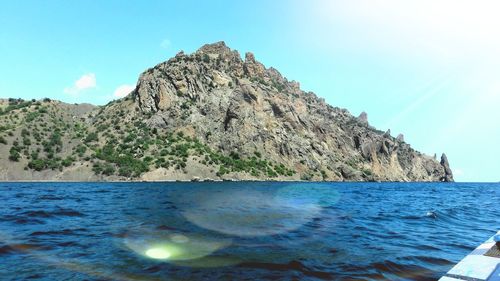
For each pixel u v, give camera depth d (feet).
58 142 614.75
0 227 57.26
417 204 128.67
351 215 82.58
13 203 106.22
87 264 34.68
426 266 36.63
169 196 150.20
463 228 67.05
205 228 56.18
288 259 37.76
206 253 39.75
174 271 32.55
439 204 131.03
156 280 29.89
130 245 43.73
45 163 540.11
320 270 34.09
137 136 637.71
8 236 49.21
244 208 91.40
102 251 40.27
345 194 197.57
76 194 164.45
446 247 47.34
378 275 32.86
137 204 104.58
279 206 99.40
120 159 546.26
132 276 31.04
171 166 541.75
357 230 59.82
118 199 128.67
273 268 34.24
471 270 18.35
